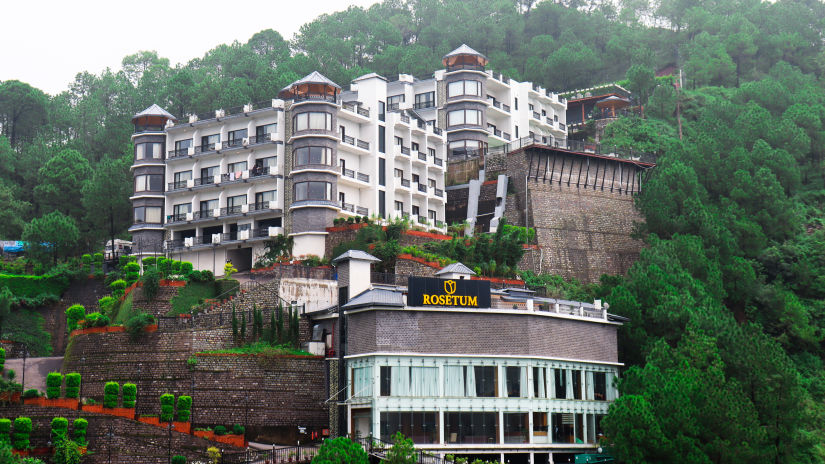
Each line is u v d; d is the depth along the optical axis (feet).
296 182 340.18
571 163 372.79
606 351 256.93
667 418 214.28
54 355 313.32
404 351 225.76
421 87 428.15
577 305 259.60
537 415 235.61
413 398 223.71
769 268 326.85
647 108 481.05
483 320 235.40
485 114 417.28
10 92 469.57
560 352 244.22
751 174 351.46
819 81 524.52
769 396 234.58
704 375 228.43
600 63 523.29
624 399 217.15
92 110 485.56
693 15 577.84
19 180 435.94
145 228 366.84
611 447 224.53
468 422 227.20
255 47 561.43
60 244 353.31
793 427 237.04
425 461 207.72
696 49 534.78
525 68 526.57
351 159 357.41
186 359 242.37
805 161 401.49
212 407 234.38
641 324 262.67
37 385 253.44
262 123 357.41
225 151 357.61
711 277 289.94
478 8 601.21
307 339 256.73
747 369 239.50
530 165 365.61
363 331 229.66
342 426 232.53
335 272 282.56
